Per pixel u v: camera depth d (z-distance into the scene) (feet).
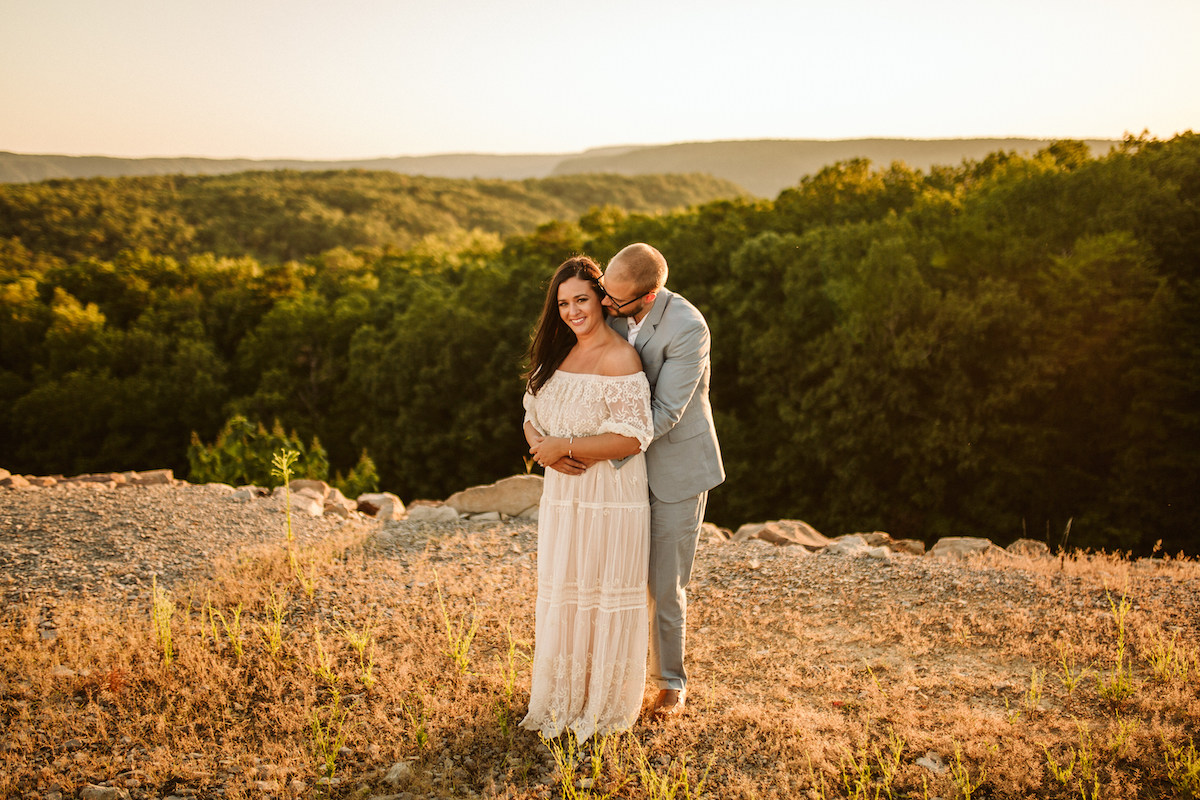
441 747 9.71
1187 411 48.39
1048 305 51.70
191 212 401.29
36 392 104.06
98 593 14.24
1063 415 51.42
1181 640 12.34
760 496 64.18
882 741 9.75
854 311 57.06
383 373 88.43
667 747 9.75
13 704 10.25
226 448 30.81
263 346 106.93
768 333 64.18
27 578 14.67
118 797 8.43
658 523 10.09
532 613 13.85
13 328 117.80
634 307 9.39
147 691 10.74
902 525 55.88
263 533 18.20
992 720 10.15
